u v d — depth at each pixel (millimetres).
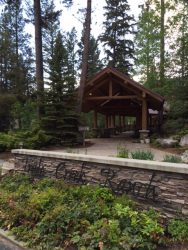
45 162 7484
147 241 4254
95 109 20797
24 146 13070
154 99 16469
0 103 22188
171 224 4617
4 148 13766
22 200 6246
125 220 4656
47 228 4949
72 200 5684
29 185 7262
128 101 21312
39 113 15031
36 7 15852
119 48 33469
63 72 14836
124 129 27844
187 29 21766
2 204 6242
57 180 7008
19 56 32562
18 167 8406
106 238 4297
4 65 28766
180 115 16281
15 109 23203
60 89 14734
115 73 16094
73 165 6719
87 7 16438
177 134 14477
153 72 27766
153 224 4492
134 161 5516
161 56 23938
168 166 4945
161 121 19172
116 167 5812
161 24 24422
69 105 15016
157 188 5141
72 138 14672
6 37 29297
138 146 14188
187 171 4703
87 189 5973
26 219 5473
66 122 14773
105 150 12828
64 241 4625
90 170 6328
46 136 13727
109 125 25141
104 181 6020
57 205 5555
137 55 31062
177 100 16438
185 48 17703
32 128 15148
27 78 29516
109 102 21812
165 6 23734
